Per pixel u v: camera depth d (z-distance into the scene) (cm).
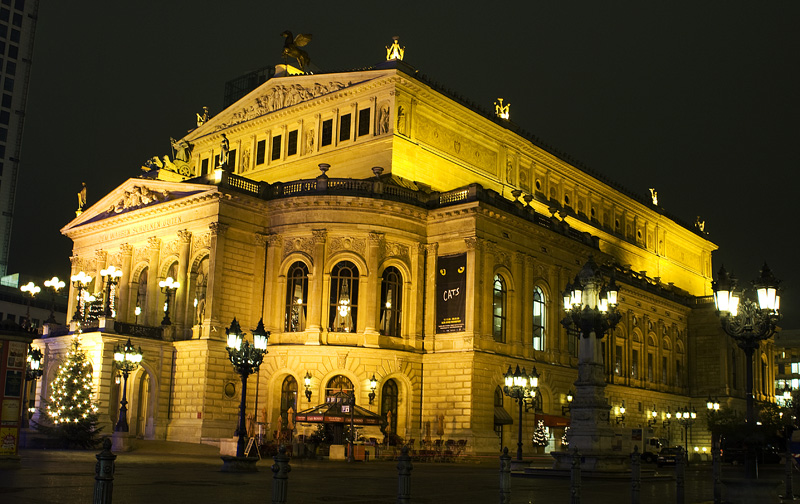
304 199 7012
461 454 6444
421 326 7206
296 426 6562
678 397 10712
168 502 2347
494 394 7081
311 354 6775
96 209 8431
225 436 6656
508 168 9094
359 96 7988
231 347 4053
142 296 7988
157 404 6819
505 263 7450
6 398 3547
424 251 7319
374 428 6575
